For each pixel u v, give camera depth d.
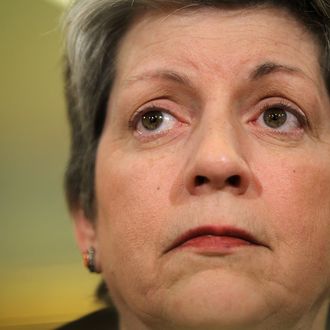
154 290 1.46
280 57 1.56
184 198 1.45
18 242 2.63
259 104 1.57
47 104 2.68
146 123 1.63
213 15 1.60
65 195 2.08
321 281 1.55
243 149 1.48
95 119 1.82
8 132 2.69
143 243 1.49
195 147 1.47
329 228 1.54
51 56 2.65
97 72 1.79
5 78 2.68
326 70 1.64
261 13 1.60
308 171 1.50
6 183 2.65
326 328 1.93
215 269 1.38
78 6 1.87
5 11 2.68
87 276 2.59
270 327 1.48
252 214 1.40
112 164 1.62
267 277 1.41
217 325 1.38
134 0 1.64
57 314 2.56
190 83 1.55
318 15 1.64
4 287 2.59
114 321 2.16
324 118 1.61
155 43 1.61
